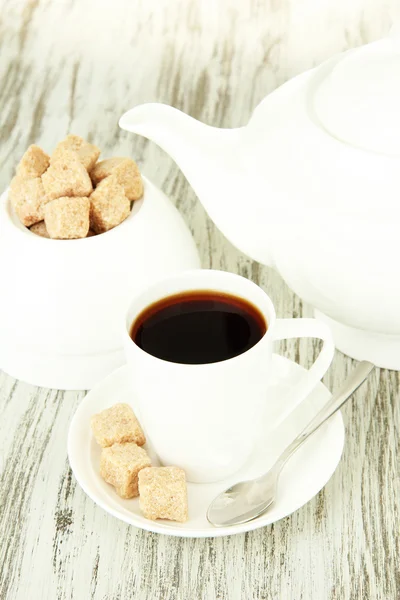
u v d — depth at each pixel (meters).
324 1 1.27
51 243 0.77
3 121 1.06
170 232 0.81
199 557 0.69
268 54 1.16
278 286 0.87
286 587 0.68
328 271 0.73
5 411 0.79
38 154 0.83
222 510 0.69
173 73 1.13
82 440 0.73
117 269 0.78
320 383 0.77
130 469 0.70
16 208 0.80
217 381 0.68
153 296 0.71
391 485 0.73
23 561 0.70
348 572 0.68
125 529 0.71
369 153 0.70
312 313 0.84
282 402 0.76
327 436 0.72
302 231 0.72
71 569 0.69
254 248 0.78
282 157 0.73
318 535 0.70
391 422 0.77
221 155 0.78
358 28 1.20
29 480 0.74
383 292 0.72
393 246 0.70
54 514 0.72
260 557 0.69
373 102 0.71
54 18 1.26
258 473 0.73
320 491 0.73
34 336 0.78
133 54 1.17
